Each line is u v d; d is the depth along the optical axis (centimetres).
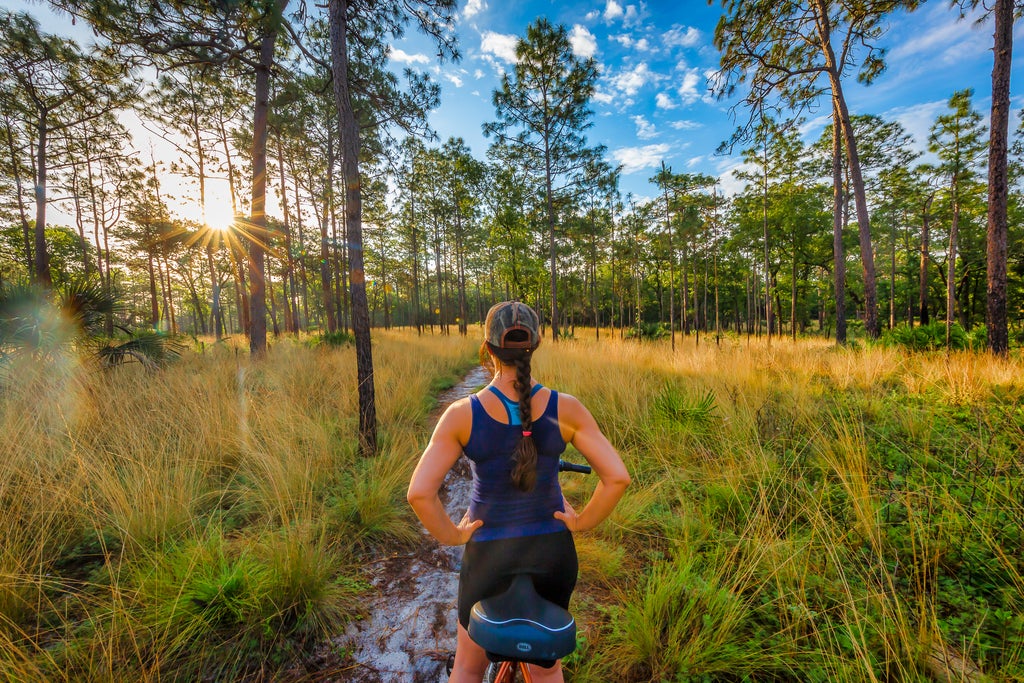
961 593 205
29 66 1295
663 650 190
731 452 380
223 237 1111
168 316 3394
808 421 438
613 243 2992
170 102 1522
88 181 2022
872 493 293
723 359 849
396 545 291
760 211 2395
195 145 1723
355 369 781
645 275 4344
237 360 819
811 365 757
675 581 220
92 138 1772
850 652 180
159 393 506
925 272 2227
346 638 207
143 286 3806
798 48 1322
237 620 206
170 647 188
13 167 1647
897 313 3722
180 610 199
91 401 455
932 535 245
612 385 604
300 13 600
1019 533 232
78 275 612
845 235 2381
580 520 110
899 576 226
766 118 1394
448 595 240
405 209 2522
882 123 2045
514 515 109
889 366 695
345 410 552
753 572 233
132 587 224
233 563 237
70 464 324
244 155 1756
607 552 261
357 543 289
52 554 252
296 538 249
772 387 593
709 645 186
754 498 308
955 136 1780
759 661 179
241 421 428
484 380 1004
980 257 2320
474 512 112
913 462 337
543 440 109
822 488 312
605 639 201
